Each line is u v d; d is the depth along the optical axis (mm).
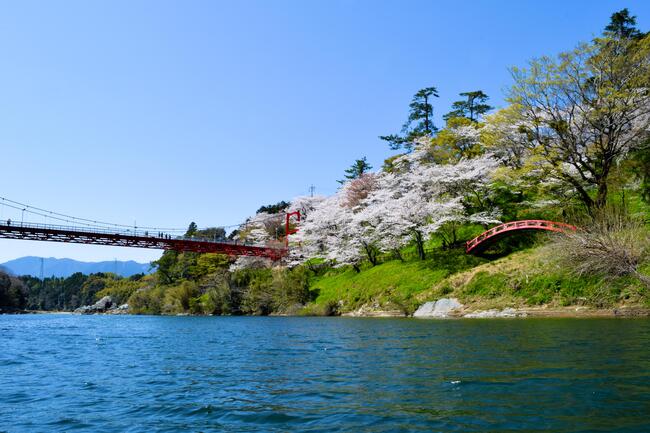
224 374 12625
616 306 27859
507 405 8016
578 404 7898
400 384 10141
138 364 15266
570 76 34562
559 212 39406
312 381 11031
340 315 45281
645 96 33781
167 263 89125
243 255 71562
